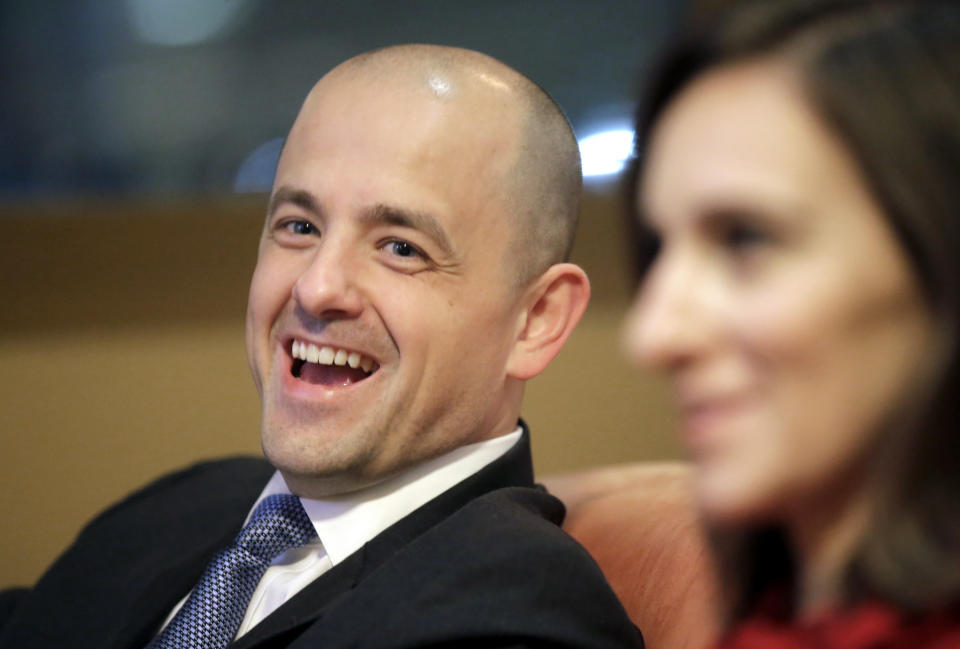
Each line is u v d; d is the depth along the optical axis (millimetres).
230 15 8000
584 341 7180
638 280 1742
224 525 4820
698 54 1590
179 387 7680
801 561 1657
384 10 7898
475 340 4254
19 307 7875
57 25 8094
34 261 7891
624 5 7555
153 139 8102
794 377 1379
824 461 1394
